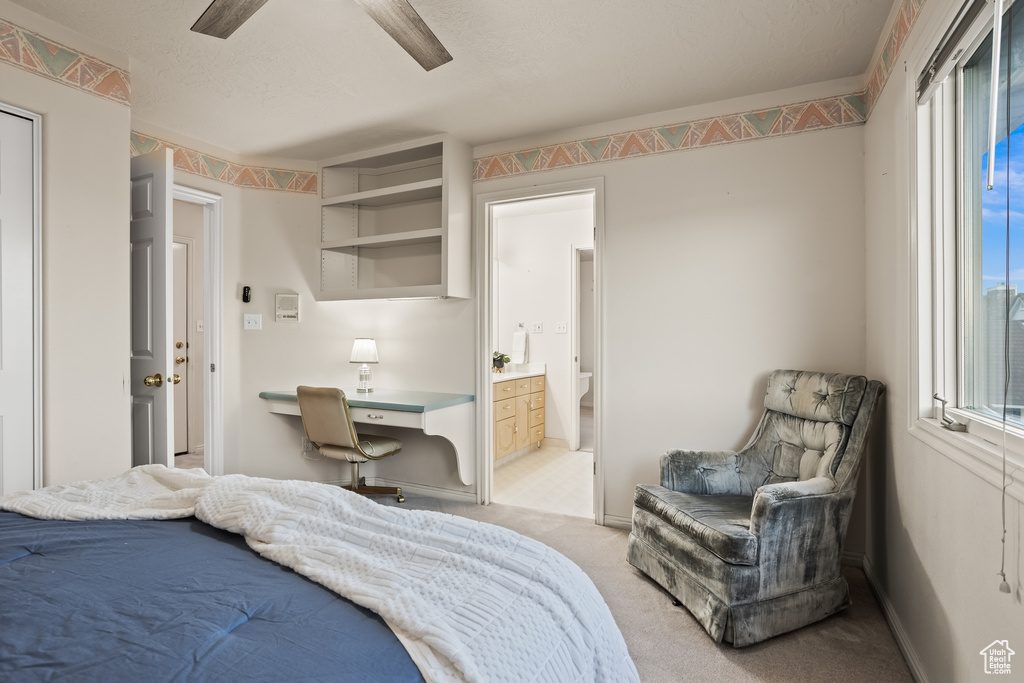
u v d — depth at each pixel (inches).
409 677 28.6
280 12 77.9
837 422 84.1
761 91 104.0
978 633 48.9
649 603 83.3
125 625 31.8
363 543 43.5
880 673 66.0
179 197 128.5
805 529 74.7
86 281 84.0
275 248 141.7
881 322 85.6
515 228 215.0
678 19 80.1
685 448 110.9
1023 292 46.8
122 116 89.1
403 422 120.7
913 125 67.3
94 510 51.9
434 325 139.5
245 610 34.2
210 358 134.6
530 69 95.1
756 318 105.5
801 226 102.1
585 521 121.5
